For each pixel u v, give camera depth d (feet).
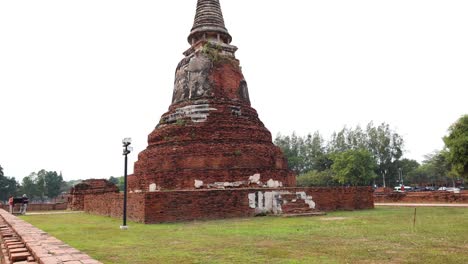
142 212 58.70
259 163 78.64
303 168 247.50
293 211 67.67
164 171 75.77
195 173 73.67
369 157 181.68
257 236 40.42
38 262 22.59
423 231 43.57
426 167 253.65
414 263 26.37
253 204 67.15
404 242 35.63
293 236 40.09
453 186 215.31
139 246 34.91
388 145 215.72
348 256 28.91
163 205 59.16
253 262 26.94
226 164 75.25
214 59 88.63
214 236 41.01
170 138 80.23
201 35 95.81
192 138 78.07
